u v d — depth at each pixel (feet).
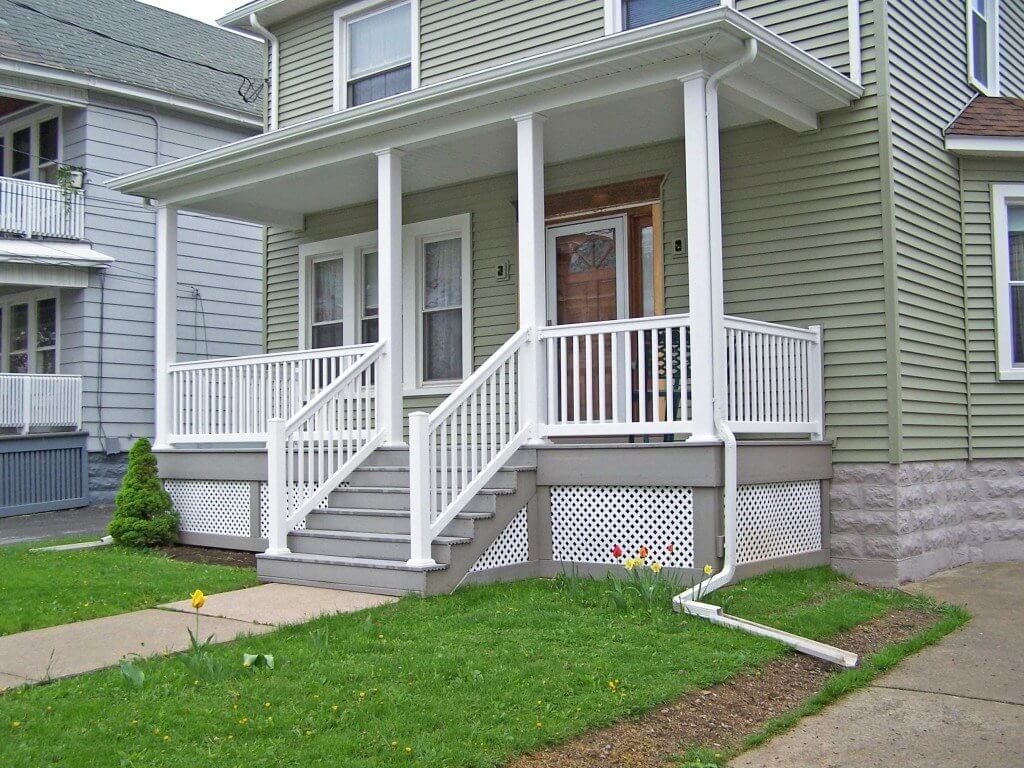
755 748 15.61
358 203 39.60
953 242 31.19
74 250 53.36
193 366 35.96
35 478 50.88
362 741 14.28
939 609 24.58
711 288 24.50
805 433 27.99
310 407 28.53
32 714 15.30
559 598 23.18
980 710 17.39
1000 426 31.65
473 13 37.65
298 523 27.86
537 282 27.43
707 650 19.07
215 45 71.67
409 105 28.94
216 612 22.79
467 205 36.55
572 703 16.03
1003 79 37.91
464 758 13.80
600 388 26.18
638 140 31.40
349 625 20.81
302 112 43.16
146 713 15.29
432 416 24.59
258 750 13.93
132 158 56.75
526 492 26.61
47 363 56.49
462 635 19.81
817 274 28.99
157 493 34.99
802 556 27.27
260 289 63.26
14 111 58.44
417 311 37.86
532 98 27.53
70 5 65.41
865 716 17.08
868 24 28.68
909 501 27.91
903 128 29.09
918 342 28.68
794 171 29.55
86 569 28.27
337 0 41.88
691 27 23.54
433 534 24.41
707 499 24.31
